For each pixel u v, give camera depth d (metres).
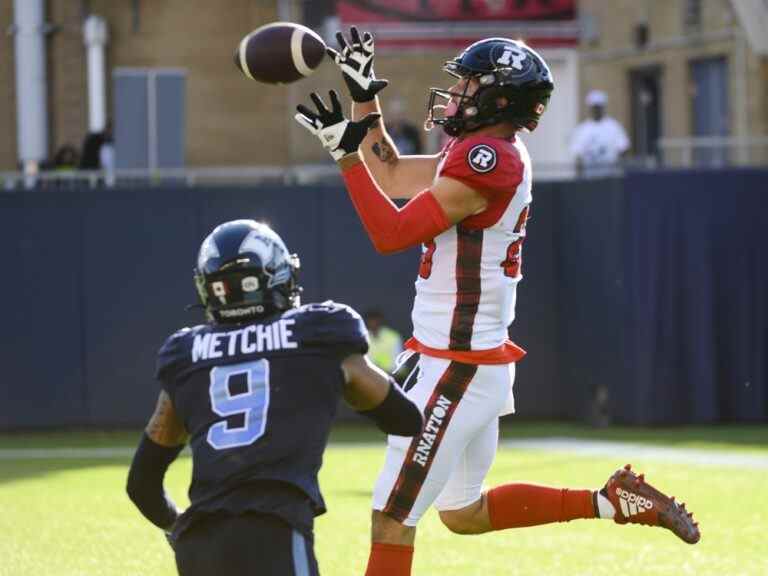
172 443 15.15
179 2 78.81
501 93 19.39
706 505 33.75
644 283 53.66
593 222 54.84
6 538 29.23
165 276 55.00
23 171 67.31
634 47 76.94
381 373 15.15
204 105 79.25
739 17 64.56
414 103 77.44
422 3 77.50
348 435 54.38
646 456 45.00
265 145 79.62
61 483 39.59
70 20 77.88
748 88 68.81
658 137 76.50
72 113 78.12
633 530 30.33
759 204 54.38
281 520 14.02
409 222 18.50
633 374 53.81
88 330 55.00
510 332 56.56
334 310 15.02
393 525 19.42
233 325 15.03
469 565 26.05
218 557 13.98
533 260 56.66
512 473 40.47
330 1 78.12
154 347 55.00
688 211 53.88
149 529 30.42
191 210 54.94
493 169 18.83
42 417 55.09
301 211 55.19
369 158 21.42
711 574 24.97
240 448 14.26
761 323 54.59
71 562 26.27
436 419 19.36
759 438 50.44
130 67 78.62
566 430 54.16
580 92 80.12
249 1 78.94
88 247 54.97
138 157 58.06
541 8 79.12
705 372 54.09
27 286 54.91
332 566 25.58
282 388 14.52
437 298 19.59
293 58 19.12
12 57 78.69
